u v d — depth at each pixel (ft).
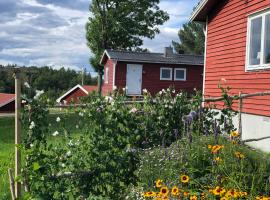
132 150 20.07
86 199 18.54
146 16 130.52
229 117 28.17
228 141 21.42
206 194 15.46
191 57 113.39
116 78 105.29
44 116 19.34
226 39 45.27
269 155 20.40
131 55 107.86
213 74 48.11
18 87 19.10
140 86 106.42
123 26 127.24
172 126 28.25
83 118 21.38
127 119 20.68
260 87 37.96
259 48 38.47
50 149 19.10
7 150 40.19
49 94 20.52
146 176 19.94
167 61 106.83
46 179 18.01
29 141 18.69
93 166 19.21
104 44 127.44
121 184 19.75
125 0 126.93
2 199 21.58
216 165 17.71
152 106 28.22
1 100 106.32
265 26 37.60
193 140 22.08
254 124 38.24
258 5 38.78
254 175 16.96
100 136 19.70
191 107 28.78
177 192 15.11
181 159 19.27
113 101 21.29
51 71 191.52
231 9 44.24
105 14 126.52
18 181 18.33
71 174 18.62
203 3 47.65
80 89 146.10
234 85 43.04
